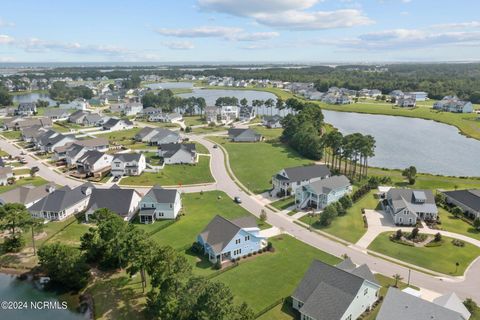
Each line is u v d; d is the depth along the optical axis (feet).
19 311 173.88
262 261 213.05
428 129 625.41
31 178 361.71
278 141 524.11
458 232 250.16
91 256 210.38
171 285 157.07
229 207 295.89
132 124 627.87
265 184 350.64
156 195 275.18
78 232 249.75
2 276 202.39
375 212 284.00
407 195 284.00
